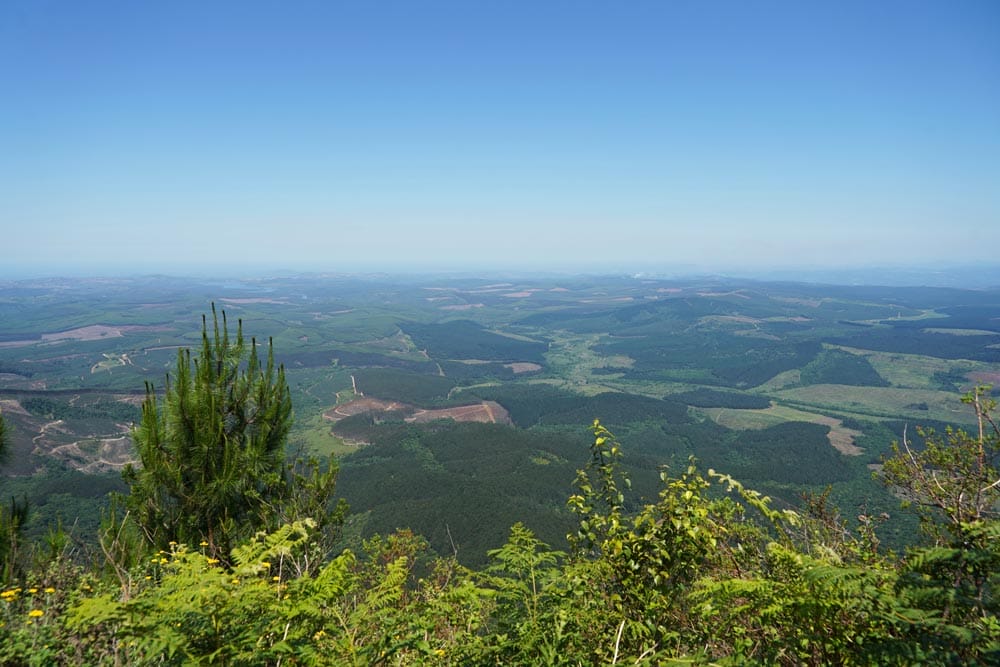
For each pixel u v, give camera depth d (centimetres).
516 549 567
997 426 489
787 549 477
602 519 565
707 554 528
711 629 476
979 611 363
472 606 568
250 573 477
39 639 486
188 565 465
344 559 496
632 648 495
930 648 348
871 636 380
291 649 397
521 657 472
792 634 413
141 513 901
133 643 404
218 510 932
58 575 652
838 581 382
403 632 505
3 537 740
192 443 927
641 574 521
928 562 399
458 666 486
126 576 666
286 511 954
